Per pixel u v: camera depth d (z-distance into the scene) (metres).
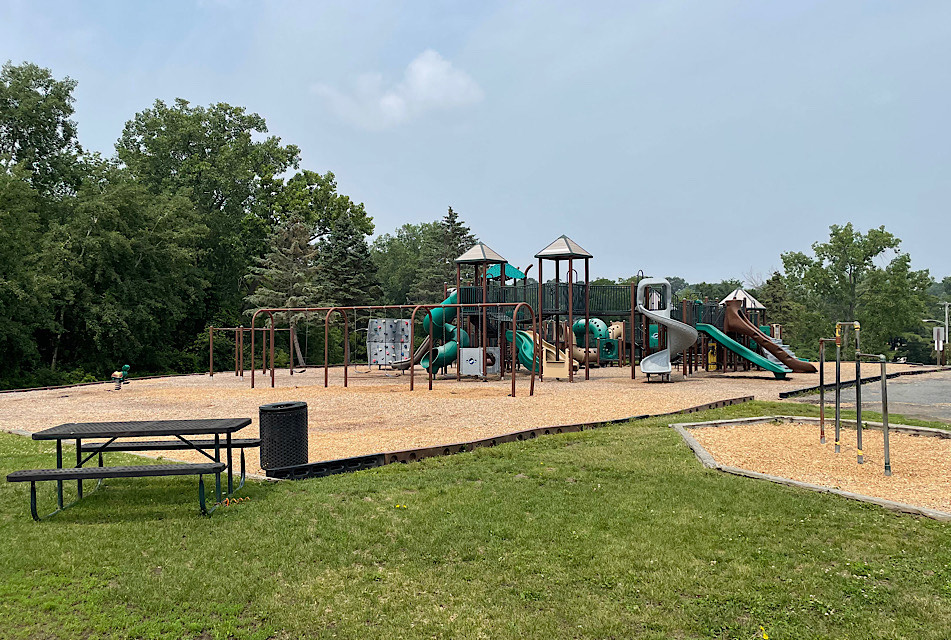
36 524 5.92
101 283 39.66
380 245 107.00
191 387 23.81
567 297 27.34
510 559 5.16
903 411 15.17
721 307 30.06
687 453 9.04
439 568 5.02
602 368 34.66
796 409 14.31
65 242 37.09
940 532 5.68
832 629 4.07
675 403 16.70
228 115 56.03
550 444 9.95
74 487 7.20
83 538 5.53
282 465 8.40
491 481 7.61
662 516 6.19
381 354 31.64
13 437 11.27
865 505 6.48
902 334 68.31
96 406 17.27
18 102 39.97
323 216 62.78
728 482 7.39
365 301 59.81
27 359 35.09
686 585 4.67
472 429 12.41
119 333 39.47
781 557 5.17
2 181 32.12
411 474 7.96
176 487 7.25
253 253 55.78
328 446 10.52
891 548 5.33
